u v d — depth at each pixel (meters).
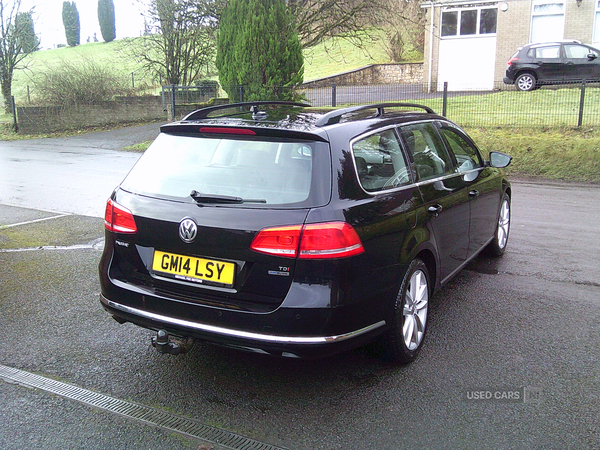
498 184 5.83
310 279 3.05
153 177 3.63
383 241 3.42
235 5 17.59
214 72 27.17
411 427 3.06
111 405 3.29
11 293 5.11
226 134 3.59
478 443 2.92
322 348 3.08
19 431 3.02
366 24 20.62
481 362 3.81
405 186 3.87
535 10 22.77
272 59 17.31
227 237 3.15
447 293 5.13
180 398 3.37
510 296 5.04
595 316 4.59
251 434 3.01
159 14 21.77
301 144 3.36
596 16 21.86
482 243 5.50
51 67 25.95
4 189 10.64
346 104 18.41
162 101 24.86
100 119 25.33
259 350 3.11
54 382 3.55
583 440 2.94
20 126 23.44
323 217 3.09
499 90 20.09
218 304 3.19
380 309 3.42
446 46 24.70
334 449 2.88
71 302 4.90
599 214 8.31
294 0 19.56
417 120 4.51
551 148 12.85
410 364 3.79
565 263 5.98
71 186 10.99
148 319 3.40
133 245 3.54
